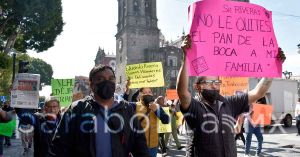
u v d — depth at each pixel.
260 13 4.32
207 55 4.05
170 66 81.38
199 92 3.94
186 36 3.77
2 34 26.52
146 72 9.40
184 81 3.67
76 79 9.38
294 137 17.09
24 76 5.94
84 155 3.14
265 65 4.23
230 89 8.48
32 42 29.88
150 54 79.75
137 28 79.56
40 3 25.66
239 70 4.15
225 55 4.12
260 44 4.27
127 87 8.43
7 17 25.31
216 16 4.17
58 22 29.09
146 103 7.09
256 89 4.16
